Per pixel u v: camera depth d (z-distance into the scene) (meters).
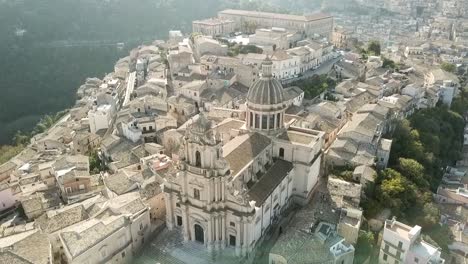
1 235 83.06
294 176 93.94
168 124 131.75
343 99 151.75
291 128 100.62
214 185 74.75
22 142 165.75
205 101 146.75
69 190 102.75
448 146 140.88
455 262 94.94
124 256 80.06
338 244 78.88
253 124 95.56
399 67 194.25
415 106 155.25
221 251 80.44
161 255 80.94
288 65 172.75
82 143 131.75
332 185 98.88
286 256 75.75
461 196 113.38
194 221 80.12
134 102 143.38
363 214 95.12
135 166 108.69
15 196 101.50
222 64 170.50
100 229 75.62
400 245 81.06
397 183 101.00
